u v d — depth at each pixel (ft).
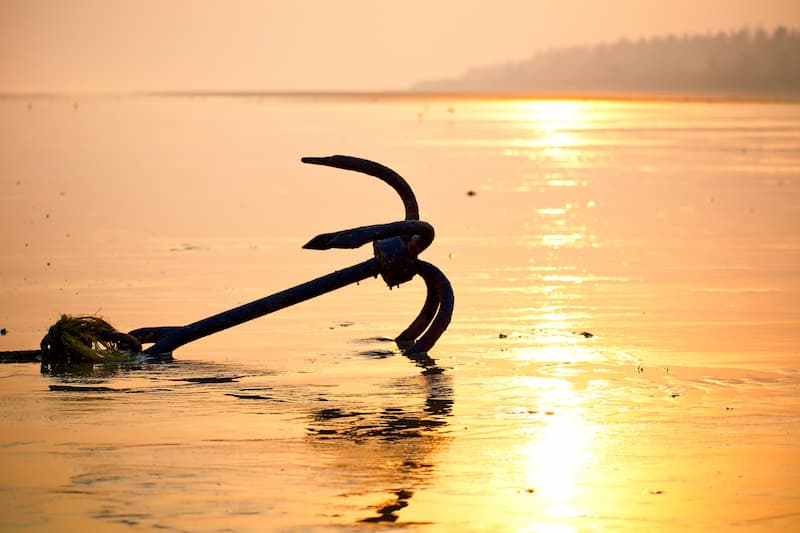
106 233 147.84
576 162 290.56
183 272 115.34
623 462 54.39
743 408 64.13
